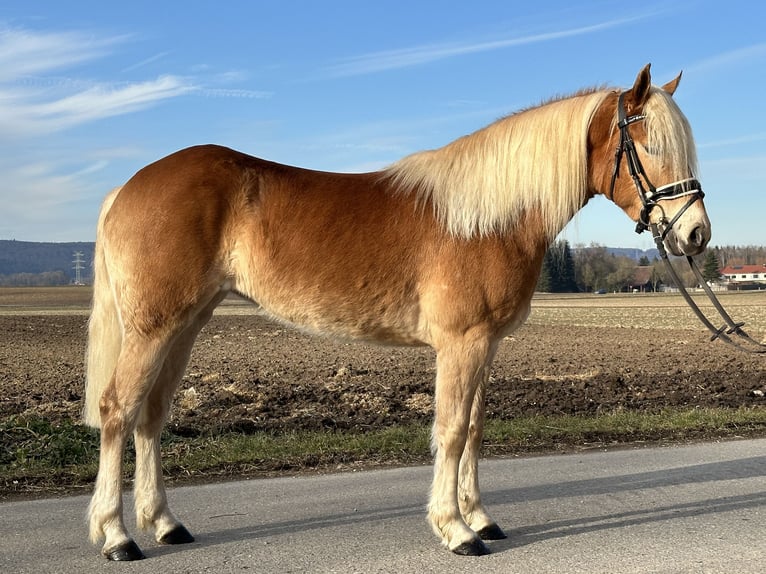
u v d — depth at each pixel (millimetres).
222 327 27922
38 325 29312
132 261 4422
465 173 4609
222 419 8984
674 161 4496
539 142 4668
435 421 4520
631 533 4832
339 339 4738
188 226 4395
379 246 4504
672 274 4734
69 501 5668
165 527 4656
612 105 4766
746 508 5402
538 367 15031
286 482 6289
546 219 4625
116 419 4363
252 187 4559
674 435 8297
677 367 14977
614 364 15586
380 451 7375
